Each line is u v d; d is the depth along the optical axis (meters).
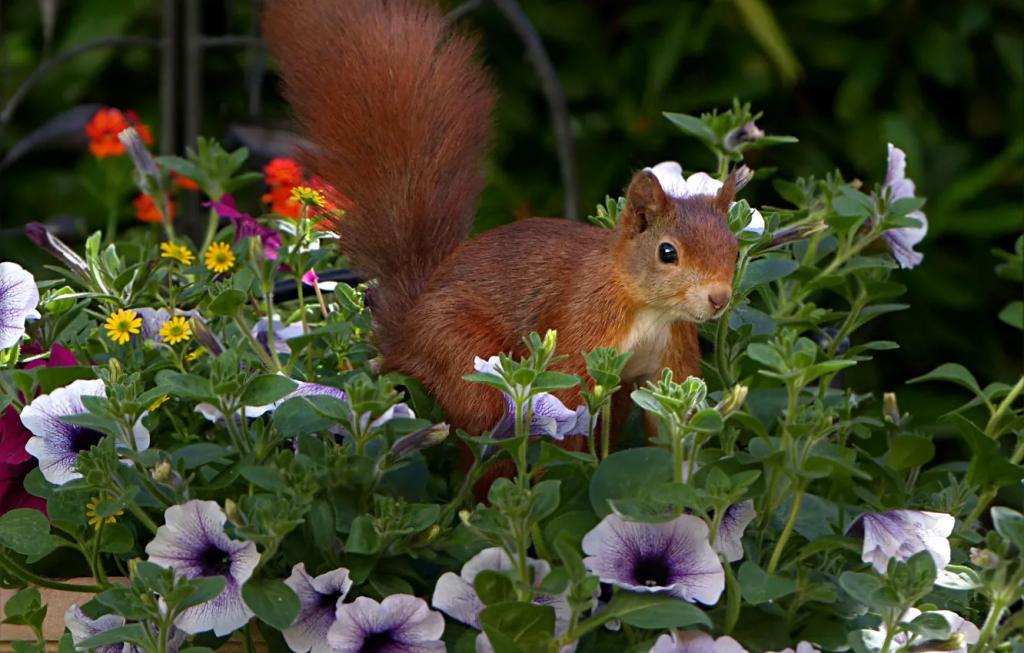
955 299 8.51
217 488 3.52
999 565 3.27
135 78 9.41
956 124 9.02
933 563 3.15
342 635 3.36
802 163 8.75
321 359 4.47
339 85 4.46
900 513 3.44
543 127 9.09
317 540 3.39
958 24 8.57
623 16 9.04
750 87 8.73
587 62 9.09
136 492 3.37
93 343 4.39
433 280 4.07
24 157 9.12
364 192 4.40
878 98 8.97
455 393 3.89
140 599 3.22
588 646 3.46
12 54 9.14
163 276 4.50
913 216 4.69
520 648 3.24
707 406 3.67
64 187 9.00
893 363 8.78
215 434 4.05
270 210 6.00
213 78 8.74
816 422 3.42
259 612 3.22
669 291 3.73
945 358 8.72
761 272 4.14
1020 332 8.73
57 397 3.60
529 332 3.90
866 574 3.24
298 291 4.49
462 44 4.56
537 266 3.93
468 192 4.47
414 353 3.99
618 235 3.87
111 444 3.42
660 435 3.35
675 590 3.25
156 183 5.39
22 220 9.01
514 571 3.22
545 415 3.58
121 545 3.61
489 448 3.59
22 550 3.53
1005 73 8.80
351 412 3.44
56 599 3.73
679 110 8.85
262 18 4.66
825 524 3.54
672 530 3.32
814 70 9.00
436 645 3.41
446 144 4.43
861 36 8.90
